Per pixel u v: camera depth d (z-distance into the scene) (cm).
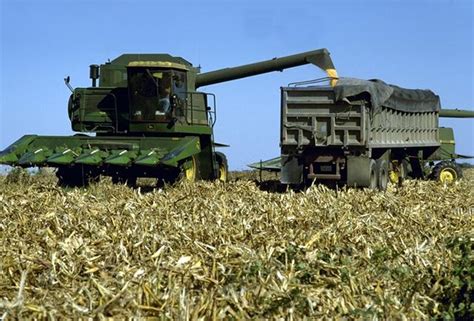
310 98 2170
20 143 2175
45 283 780
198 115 2420
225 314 671
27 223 1213
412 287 809
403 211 1503
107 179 2203
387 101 2273
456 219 1422
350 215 1387
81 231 1132
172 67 2272
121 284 736
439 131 2969
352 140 2145
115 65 2420
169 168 2098
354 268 868
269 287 734
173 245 986
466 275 808
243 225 1185
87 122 2367
